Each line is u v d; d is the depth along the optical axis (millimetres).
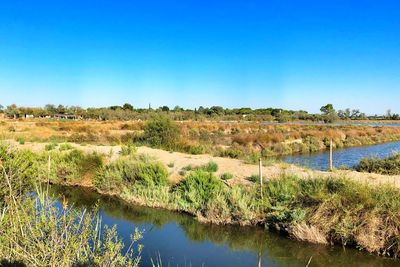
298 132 41062
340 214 9320
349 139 39250
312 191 10391
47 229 4934
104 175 14945
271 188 11289
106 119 75875
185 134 31281
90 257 5094
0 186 5828
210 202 11328
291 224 9742
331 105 119000
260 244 9305
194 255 8523
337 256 8500
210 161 16016
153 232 10000
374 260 8281
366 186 9969
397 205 8945
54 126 45281
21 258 4594
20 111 84000
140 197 12789
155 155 18500
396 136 46781
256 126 51156
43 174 14898
